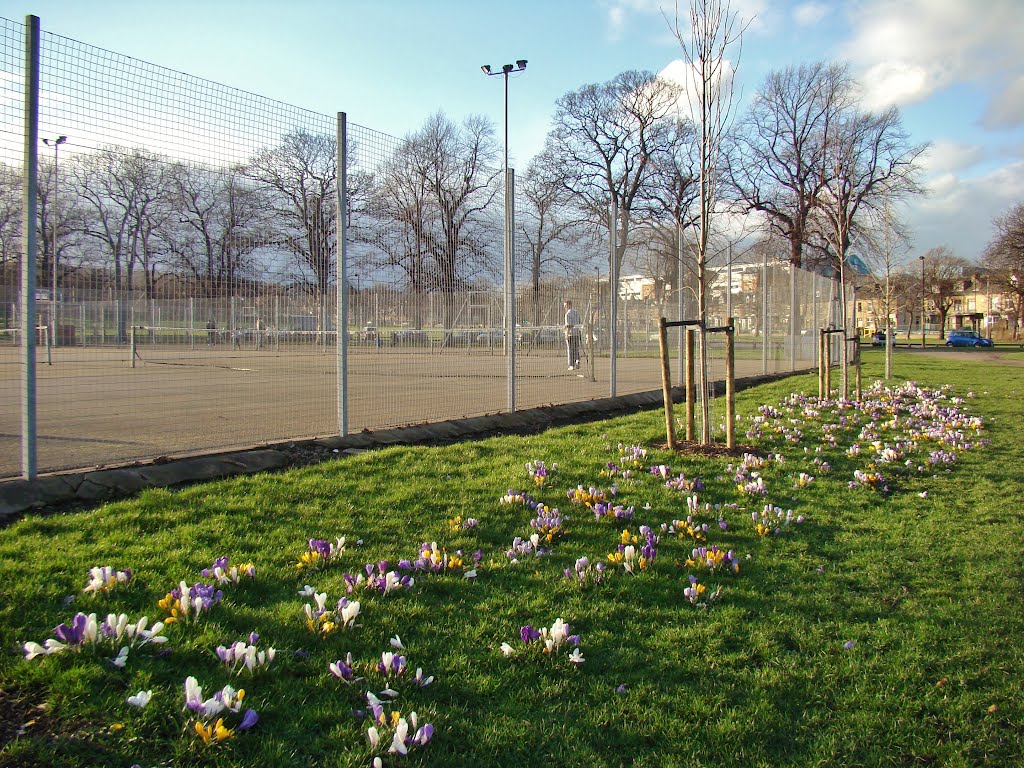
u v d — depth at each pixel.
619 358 15.00
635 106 43.78
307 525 4.74
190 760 2.40
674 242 13.66
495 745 2.61
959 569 4.48
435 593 3.83
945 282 75.44
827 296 25.41
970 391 14.80
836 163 21.08
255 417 9.17
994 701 3.05
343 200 7.55
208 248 6.60
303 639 3.23
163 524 4.61
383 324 8.38
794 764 2.61
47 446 6.85
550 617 3.62
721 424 9.29
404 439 7.92
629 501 5.58
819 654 3.38
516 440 7.82
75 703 2.64
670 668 3.21
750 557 4.55
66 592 3.52
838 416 10.59
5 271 5.25
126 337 9.75
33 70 5.12
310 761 2.46
